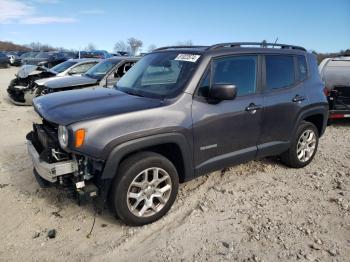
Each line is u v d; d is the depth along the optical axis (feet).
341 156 19.60
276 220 12.40
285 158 17.03
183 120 12.08
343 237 11.43
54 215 12.62
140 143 11.19
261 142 14.99
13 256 10.46
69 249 10.82
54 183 11.66
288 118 15.76
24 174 16.06
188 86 12.48
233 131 13.66
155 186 12.00
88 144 10.51
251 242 11.13
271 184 15.44
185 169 12.58
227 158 13.76
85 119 10.72
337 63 28.66
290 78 16.12
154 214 12.12
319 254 10.55
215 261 10.25
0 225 12.01
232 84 12.88
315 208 13.32
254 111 14.17
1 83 59.62
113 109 11.42
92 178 11.43
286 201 13.87
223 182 15.56
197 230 11.79
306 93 16.53
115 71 28.37
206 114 12.68
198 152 12.77
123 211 11.41
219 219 12.46
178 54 14.07
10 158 18.30
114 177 11.22
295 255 10.50
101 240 11.27
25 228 11.86
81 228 11.89
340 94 26.81
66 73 36.09
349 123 29.09
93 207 13.15
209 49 13.48
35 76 36.01
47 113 11.92
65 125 10.68
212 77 13.09
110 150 10.73
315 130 17.58
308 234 11.53
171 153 12.69
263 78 14.82
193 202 13.69
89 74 29.81
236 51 13.99
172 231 11.73
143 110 11.49
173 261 10.26
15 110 33.22
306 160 17.53
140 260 10.31
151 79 13.83
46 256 10.49
